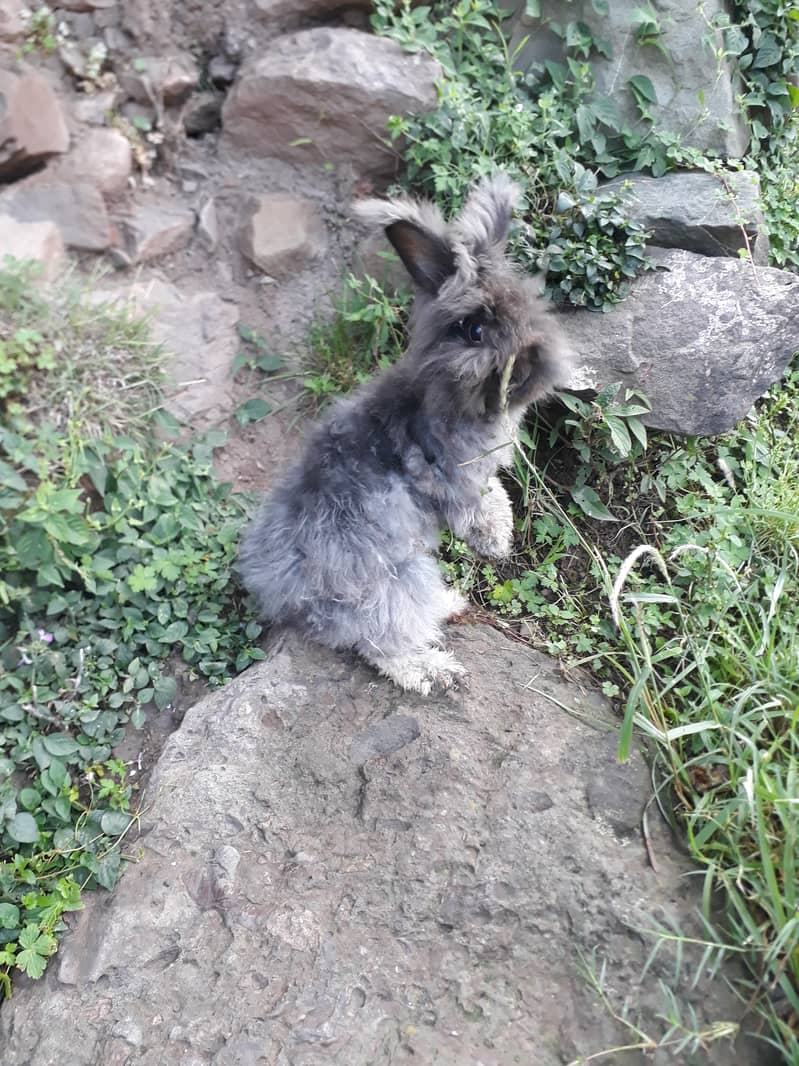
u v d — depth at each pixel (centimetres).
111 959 48
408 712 54
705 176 69
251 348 71
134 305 66
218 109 74
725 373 62
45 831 53
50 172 68
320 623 56
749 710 51
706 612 57
